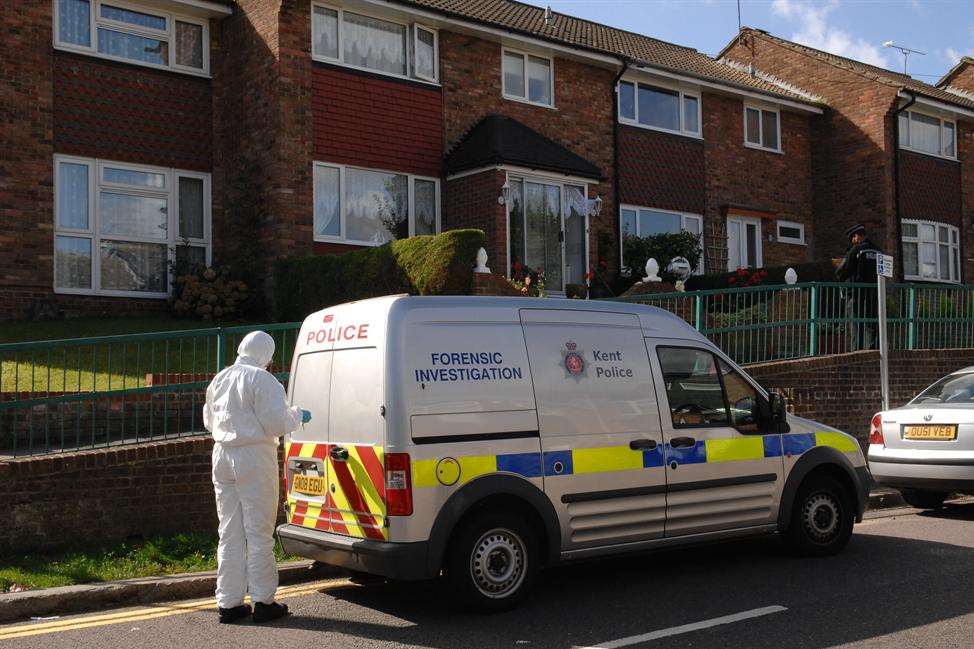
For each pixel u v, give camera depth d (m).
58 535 8.01
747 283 19.11
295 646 5.71
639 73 21.86
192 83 17.22
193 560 7.75
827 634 5.79
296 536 6.92
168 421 9.63
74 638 5.95
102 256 16.03
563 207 18.77
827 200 25.67
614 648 5.58
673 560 8.15
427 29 18.73
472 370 6.54
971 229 27.53
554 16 24.36
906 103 25.11
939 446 9.72
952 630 5.84
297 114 16.45
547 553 6.72
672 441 7.36
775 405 7.86
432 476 6.23
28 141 15.20
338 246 17.14
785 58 26.84
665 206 22.44
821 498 8.17
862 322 13.78
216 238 17.31
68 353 12.30
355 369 6.57
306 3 16.67
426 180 18.50
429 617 6.38
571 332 7.09
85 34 16.08
